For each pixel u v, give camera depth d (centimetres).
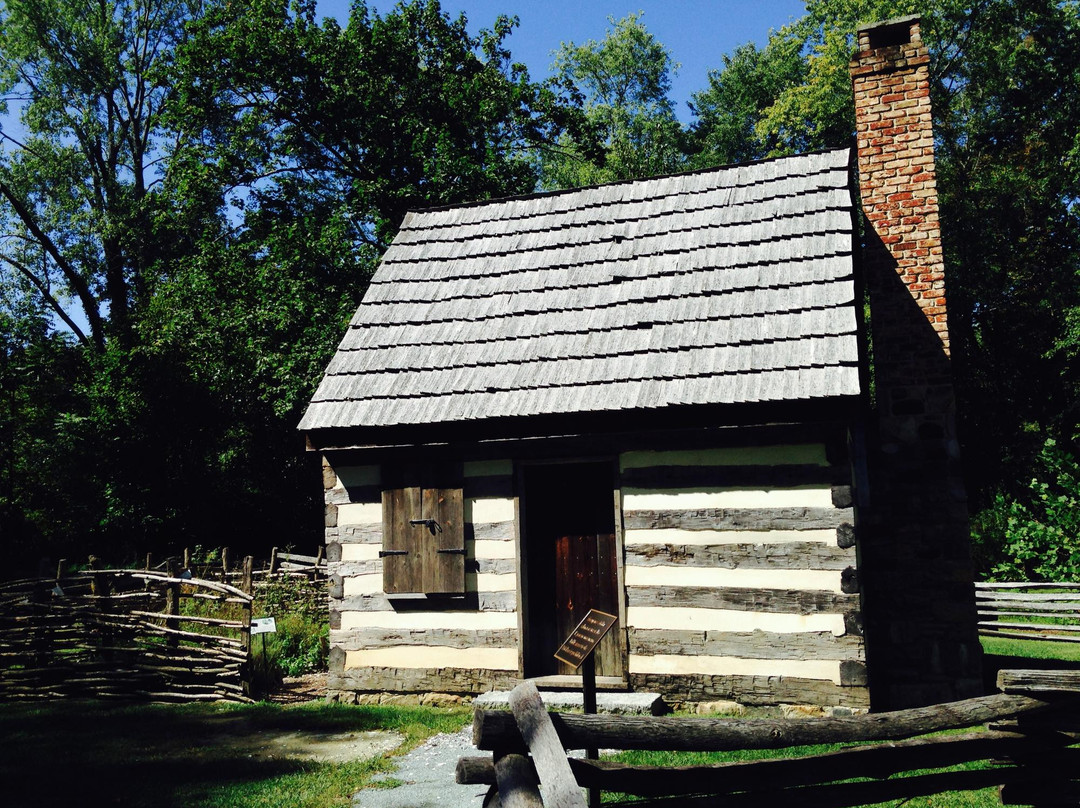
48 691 1120
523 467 1009
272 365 2280
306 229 2475
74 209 3391
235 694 1055
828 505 881
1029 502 2164
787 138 3306
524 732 436
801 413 888
